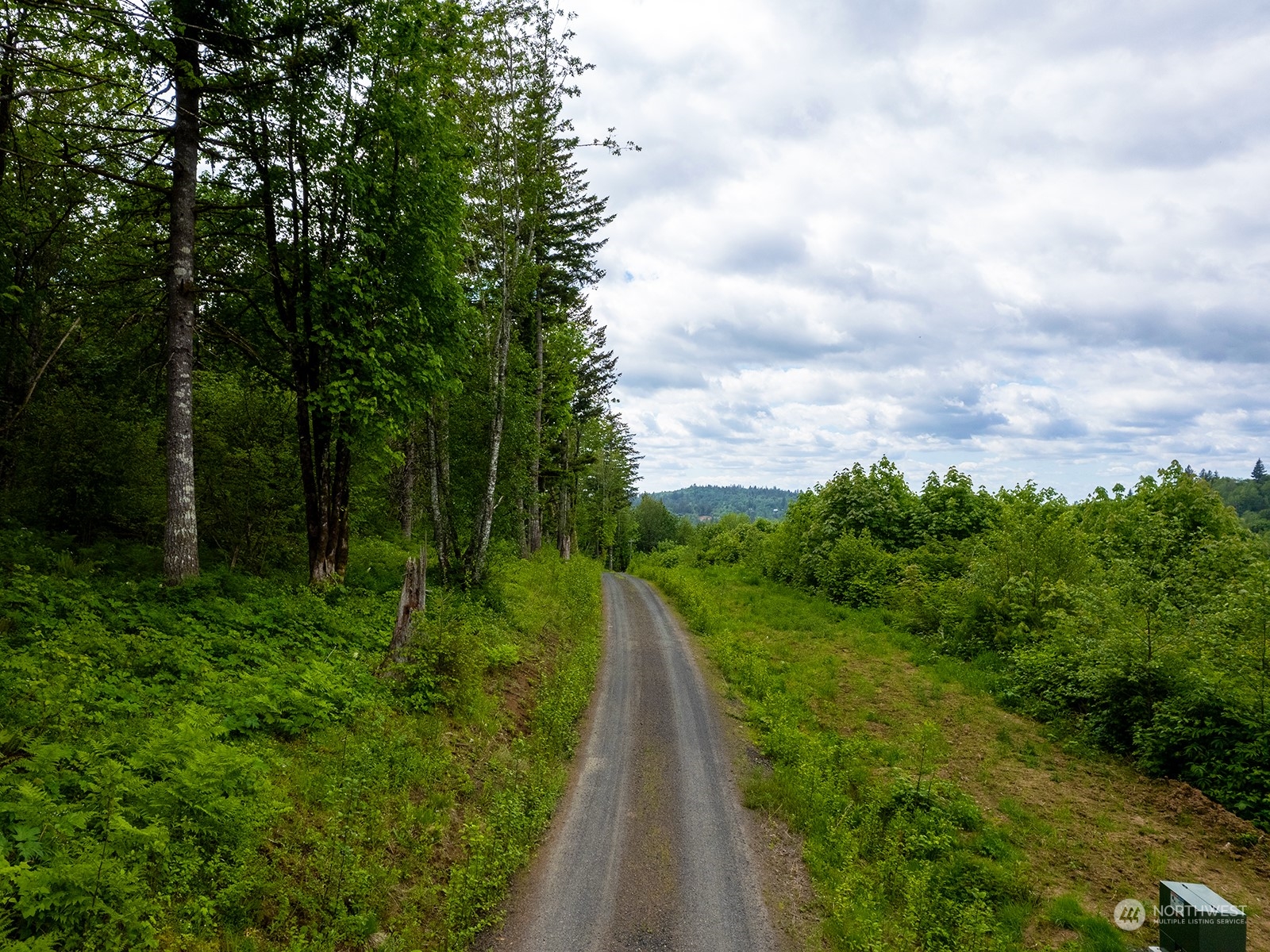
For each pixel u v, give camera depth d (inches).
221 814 211.0
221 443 543.8
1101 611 492.4
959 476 1038.4
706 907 267.4
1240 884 302.8
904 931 249.9
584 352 1135.0
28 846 160.9
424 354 522.0
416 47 478.0
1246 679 402.3
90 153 441.1
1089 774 416.8
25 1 324.8
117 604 349.4
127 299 507.2
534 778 350.6
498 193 726.5
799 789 365.4
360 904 218.5
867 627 788.0
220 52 427.2
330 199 504.1
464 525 812.0
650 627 812.0
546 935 242.2
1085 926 267.3
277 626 403.5
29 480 498.3
